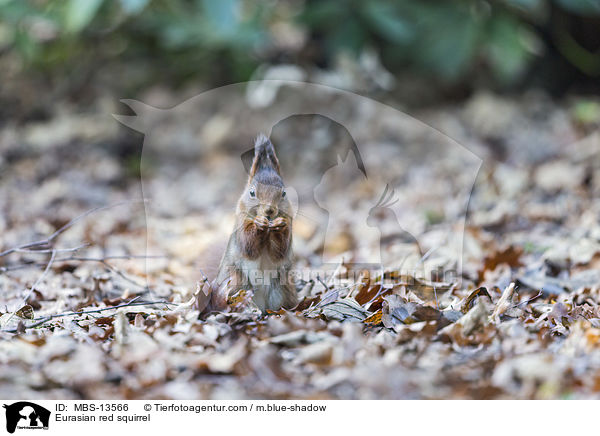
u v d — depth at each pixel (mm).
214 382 4734
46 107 16219
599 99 16641
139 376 4746
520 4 15516
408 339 5289
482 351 5129
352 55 15648
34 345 5227
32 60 16500
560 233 9438
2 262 8625
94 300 7023
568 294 6969
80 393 4656
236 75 16281
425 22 16062
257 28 15562
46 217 11164
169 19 16016
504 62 15914
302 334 5184
